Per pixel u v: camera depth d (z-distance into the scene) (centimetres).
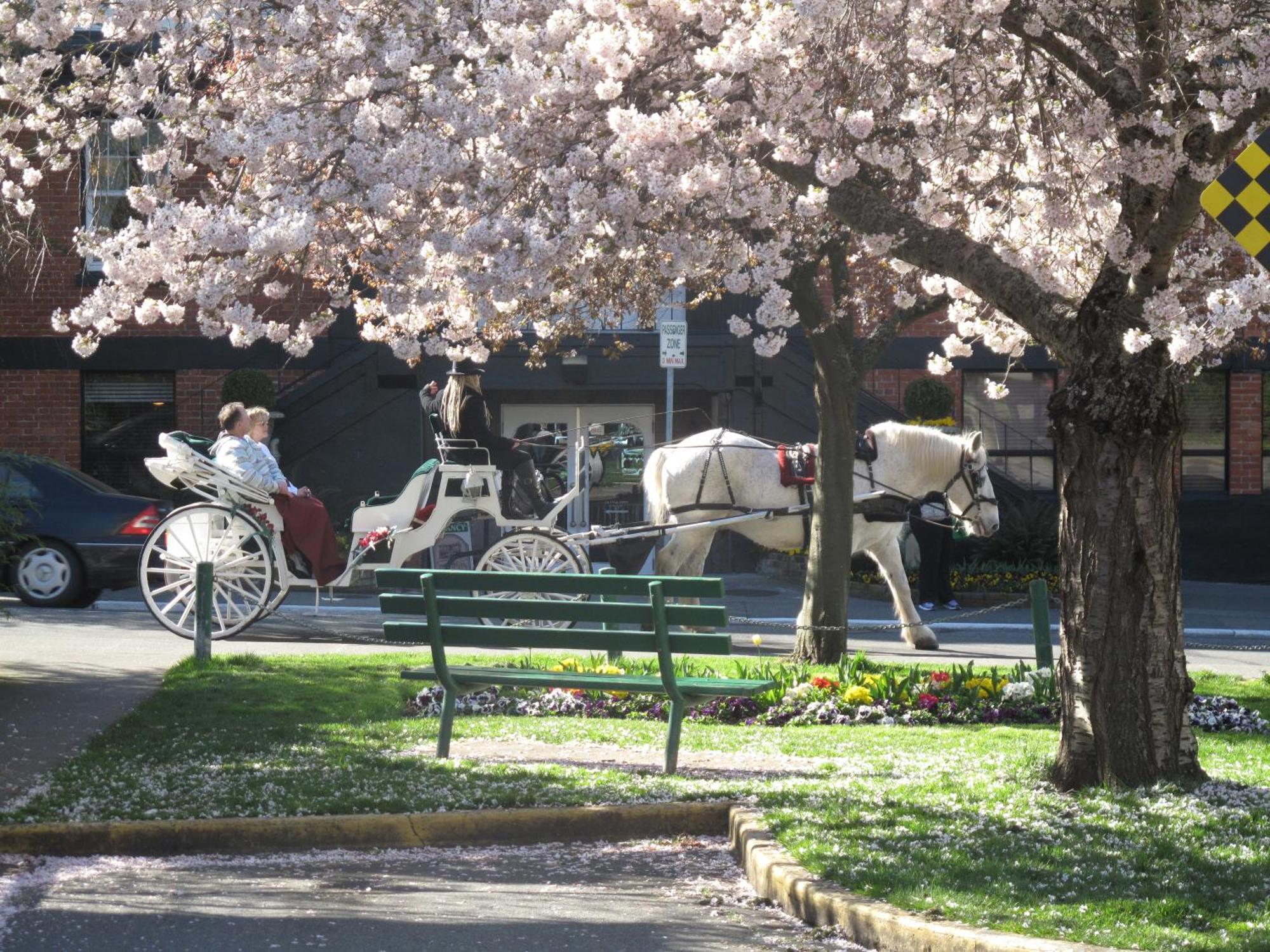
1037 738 1158
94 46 1213
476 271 984
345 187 1002
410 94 1073
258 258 1019
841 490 1588
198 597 1455
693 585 1000
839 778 973
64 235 2719
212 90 1192
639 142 941
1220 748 1122
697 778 973
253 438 1698
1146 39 948
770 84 980
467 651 1631
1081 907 662
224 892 751
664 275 1129
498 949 661
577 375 2714
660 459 1786
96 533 1988
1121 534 898
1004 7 979
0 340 2825
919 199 1084
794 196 1087
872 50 1020
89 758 1014
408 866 811
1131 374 881
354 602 2192
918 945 638
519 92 967
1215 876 717
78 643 1636
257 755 1040
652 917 715
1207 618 2250
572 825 870
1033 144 1120
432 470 1684
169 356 2845
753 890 767
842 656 1511
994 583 2478
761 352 1052
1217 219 739
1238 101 896
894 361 2900
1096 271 1138
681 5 959
